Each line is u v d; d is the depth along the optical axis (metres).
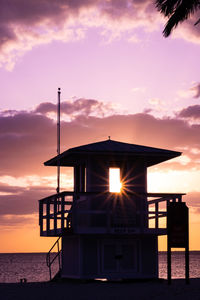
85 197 26.23
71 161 29.20
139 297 18.55
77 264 26.00
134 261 26.17
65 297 19.00
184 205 23.58
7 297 19.50
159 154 26.28
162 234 24.70
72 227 24.67
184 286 21.94
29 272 143.38
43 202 28.86
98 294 19.72
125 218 25.56
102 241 25.92
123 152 25.81
